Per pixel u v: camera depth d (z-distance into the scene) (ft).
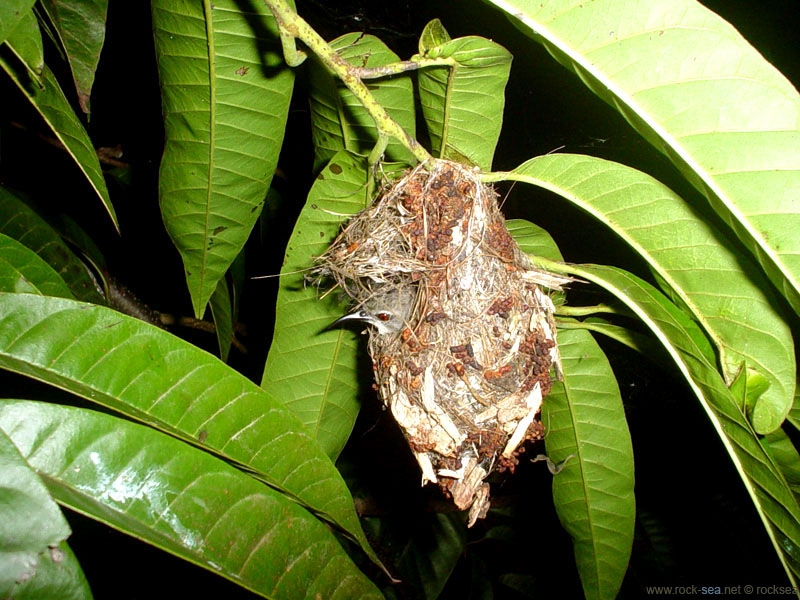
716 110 1.29
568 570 2.57
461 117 1.58
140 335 1.33
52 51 1.72
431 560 2.36
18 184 2.04
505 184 2.48
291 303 1.71
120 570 1.92
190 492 1.30
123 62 2.09
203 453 1.31
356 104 1.61
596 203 1.51
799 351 1.55
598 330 1.73
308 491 1.40
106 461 1.27
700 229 1.46
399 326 1.64
